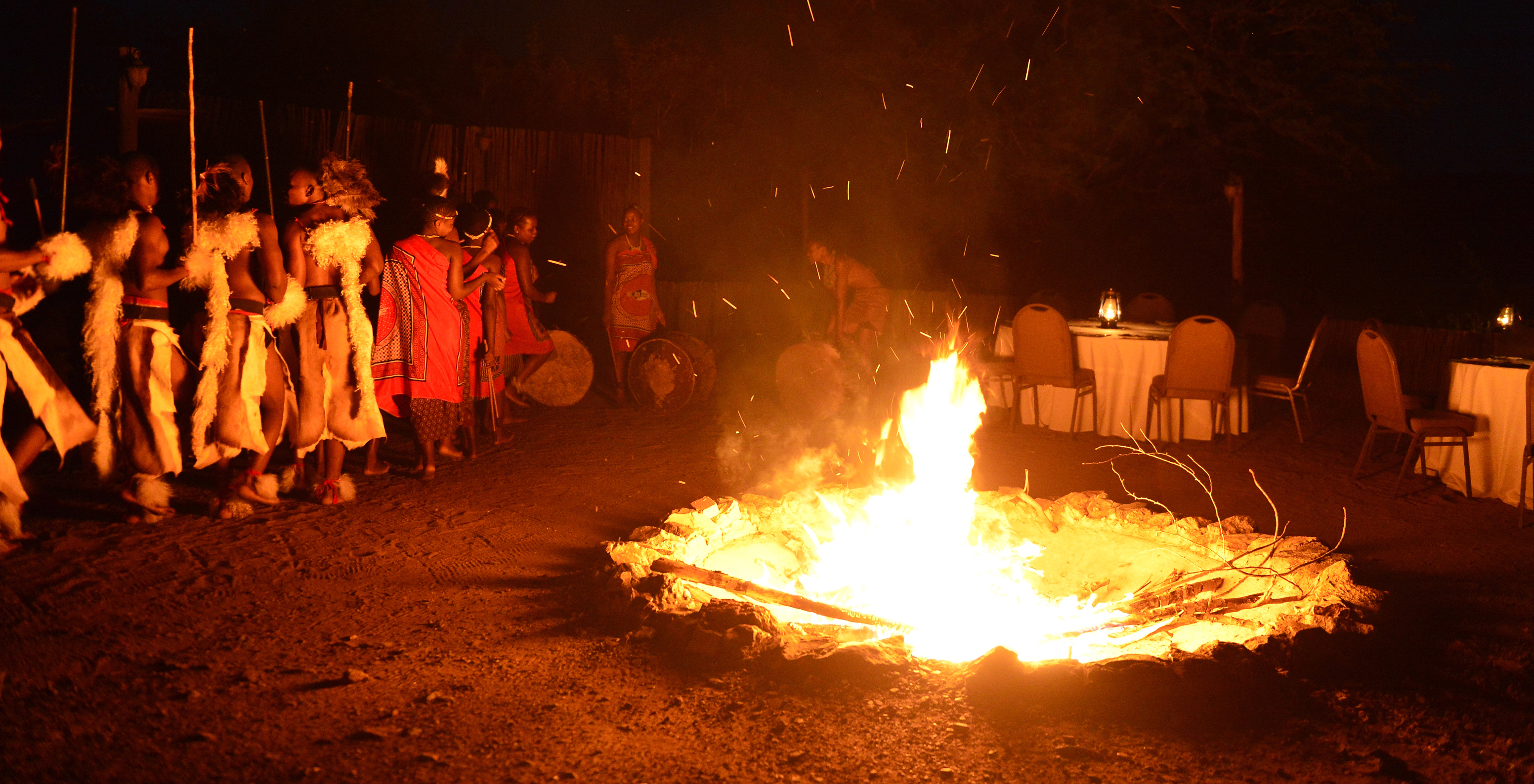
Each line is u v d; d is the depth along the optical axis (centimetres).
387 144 977
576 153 1112
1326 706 324
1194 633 418
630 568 433
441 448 683
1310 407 936
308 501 559
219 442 496
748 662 348
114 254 455
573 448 725
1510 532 544
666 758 291
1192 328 721
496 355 718
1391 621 400
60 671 331
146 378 472
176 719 304
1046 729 309
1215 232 1570
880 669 338
